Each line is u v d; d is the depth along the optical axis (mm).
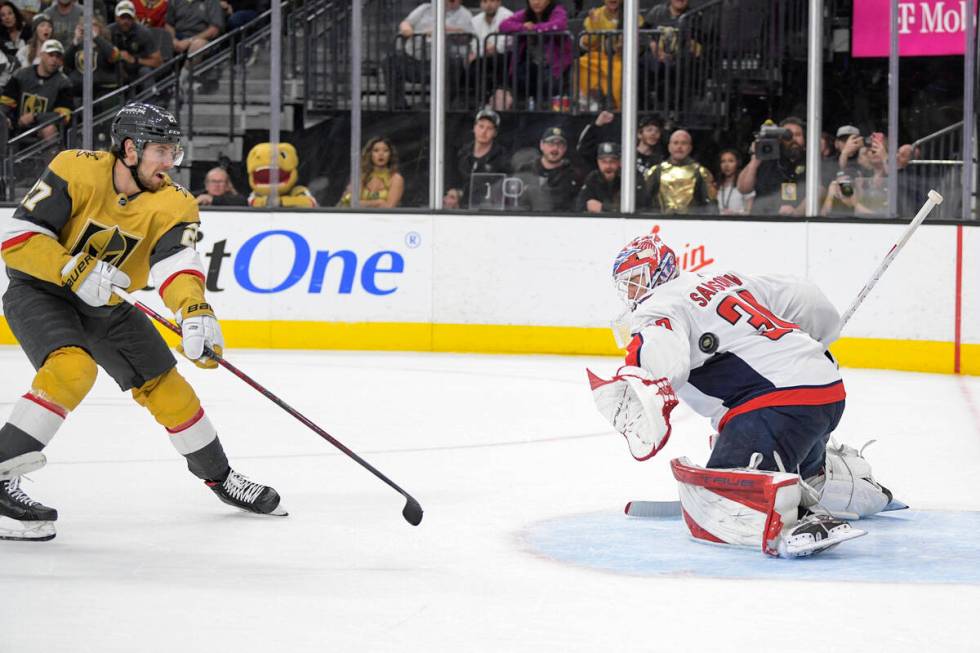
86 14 25734
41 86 28328
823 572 8578
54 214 9258
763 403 9172
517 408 17094
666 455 13648
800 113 27250
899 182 24344
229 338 25016
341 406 17125
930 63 26453
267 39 30422
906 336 22203
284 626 7176
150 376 9906
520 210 25016
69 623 7199
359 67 25047
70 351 9164
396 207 25734
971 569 8680
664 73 27047
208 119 29688
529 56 27109
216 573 8445
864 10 26672
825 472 10148
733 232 23406
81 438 14258
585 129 26562
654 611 7559
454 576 8422
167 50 29781
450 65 27828
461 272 24547
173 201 9609
